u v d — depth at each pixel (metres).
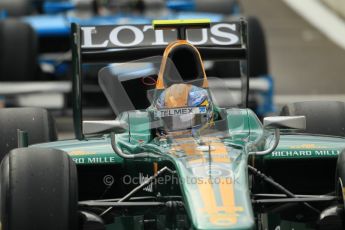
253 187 26.16
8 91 47.50
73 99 30.20
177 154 24.09
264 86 47.03
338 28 78.19
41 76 52.72
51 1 63.97
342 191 23.47
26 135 26.89
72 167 23.56
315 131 29.20
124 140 26.75
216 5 58.62
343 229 23.58
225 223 21.11
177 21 29.02
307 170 27.69
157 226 25.02
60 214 22.73
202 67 27.25
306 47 71.94
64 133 47.75
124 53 30.06
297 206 26.20
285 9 84.94
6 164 23.39
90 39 30.53
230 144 24.73
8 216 22.62
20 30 49.50
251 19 48.03
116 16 54.25
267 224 25.70
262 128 26.59
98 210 26.12
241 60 30.77
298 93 59.03
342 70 65.31
